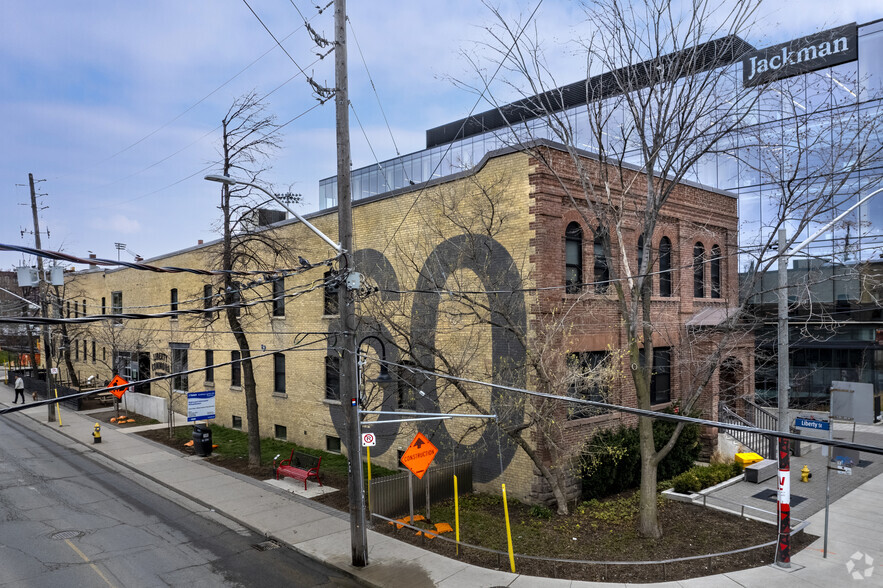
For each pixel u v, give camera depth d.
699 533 13.48
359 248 21.09
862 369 29.14
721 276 22.53
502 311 14.66
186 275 31.27
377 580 11.38
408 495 15.60
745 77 20.95
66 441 25.58
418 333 18.39
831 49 26.09
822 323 14.34
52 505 16.06
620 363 16.94
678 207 20.19
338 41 12.19
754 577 11.25
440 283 17.91
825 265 29.73
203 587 11.09
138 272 37.12
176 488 17.86
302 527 14.41
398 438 19.50
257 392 26.42
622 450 16.08
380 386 16.78
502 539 13.33
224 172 19.97
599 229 15.31
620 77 15.55
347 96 12.29
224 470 20.08
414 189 18.91
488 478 16.89
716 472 17.20
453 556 12.53
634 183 18.47
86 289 45.31
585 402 7.22
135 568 11.91
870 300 29.45
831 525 14.22
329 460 21.23
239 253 20.03
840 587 10.82
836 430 25.89
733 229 22.89
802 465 20.12
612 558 12.11
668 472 18.08
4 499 16.47
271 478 18.92
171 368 32.78
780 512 11.81
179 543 13.47
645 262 13.41
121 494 17.42
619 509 15.25
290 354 24.47
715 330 19.03
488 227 15.46
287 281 24.66
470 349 17.03
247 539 13.85
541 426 14.38
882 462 20.75
